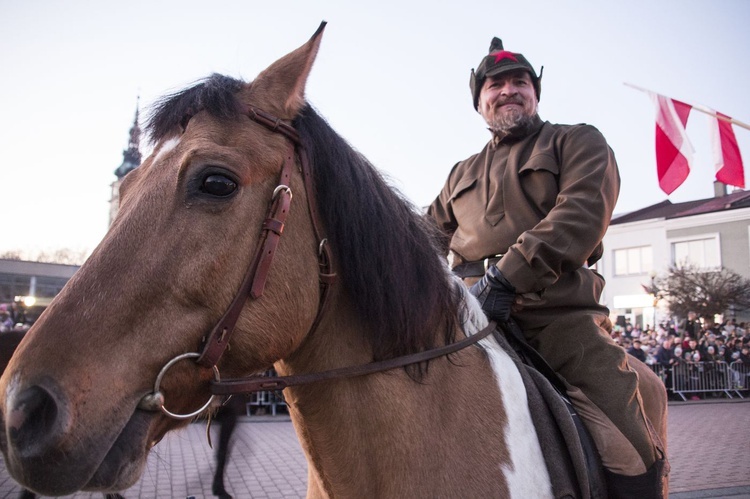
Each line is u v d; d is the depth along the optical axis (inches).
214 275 48.5
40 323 44.8
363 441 58.2
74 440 41.6
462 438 60.5
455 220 100.3
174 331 47.1
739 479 253.4
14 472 41.2
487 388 64.5
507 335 76.1
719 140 279.1
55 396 41.5
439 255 67.4
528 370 70.5
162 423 48.2
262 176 52.5
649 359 556.7
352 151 61.6
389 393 58.8
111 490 43.7
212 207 49.3
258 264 50.4
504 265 71.4
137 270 46.8
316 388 57.9
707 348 585.0
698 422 419.2
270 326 51.1
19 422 40.8
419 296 61.8
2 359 190.4
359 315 59.1
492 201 86.0
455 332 66.1
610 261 1175.6
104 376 43.8
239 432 246.7
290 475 253.1
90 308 45.1
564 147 83.0
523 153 87.3
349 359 59.1
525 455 61.8
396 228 61.2
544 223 72.3
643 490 64.7
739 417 443.5
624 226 1158.3
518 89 89.7
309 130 58.1
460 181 93.8
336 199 57.4
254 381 51.8
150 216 48.6
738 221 1036.5
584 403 70.4
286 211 52.3
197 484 229.1
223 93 54.2
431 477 57.8
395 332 59.4
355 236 57.6
